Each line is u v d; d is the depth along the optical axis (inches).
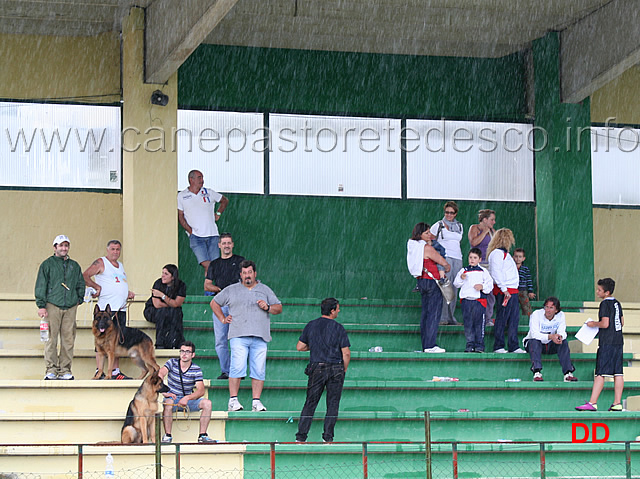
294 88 1387.8
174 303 1014.4
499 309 1086.4
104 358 950.4
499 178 1437.0
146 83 1187.9
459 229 1186.6
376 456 866.1
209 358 1010.1
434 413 931.3
